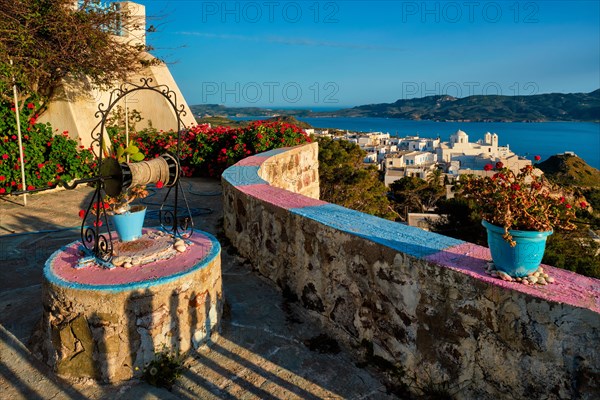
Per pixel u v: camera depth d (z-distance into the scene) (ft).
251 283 14.10
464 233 43.04
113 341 9.11
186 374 9.58
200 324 10.30
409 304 8.98
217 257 11.05
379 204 65.77
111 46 30.32
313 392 9.02
